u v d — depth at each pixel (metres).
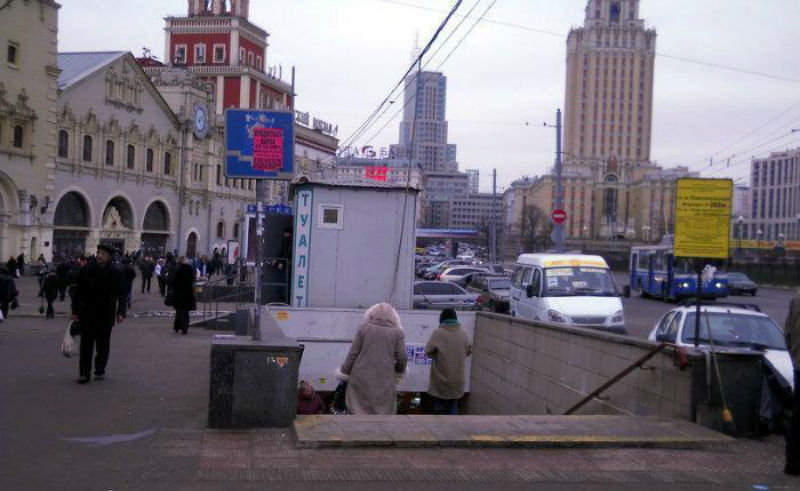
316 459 6.73
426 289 29.77
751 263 76.31
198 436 7.41
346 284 16.50
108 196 52.44
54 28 45.47
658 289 42.75
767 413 8.20
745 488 6.32
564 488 6.20
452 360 10.83
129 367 12.15
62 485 5.90
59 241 48.22
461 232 106.31
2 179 42.38
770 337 11.73
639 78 152.62
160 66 68.31
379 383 9.11
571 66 155.88
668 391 8.70
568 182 151.12
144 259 39.53
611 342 9.98
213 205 67.81
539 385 12.32
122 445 7.07
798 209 128.88
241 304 28.84
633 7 154.62
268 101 79.69
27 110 43.56
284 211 29.05
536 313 19.72
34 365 11.92
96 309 10.25
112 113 52.50
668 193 144.00
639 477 6.53
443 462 6.77
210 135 66.12
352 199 16.47
